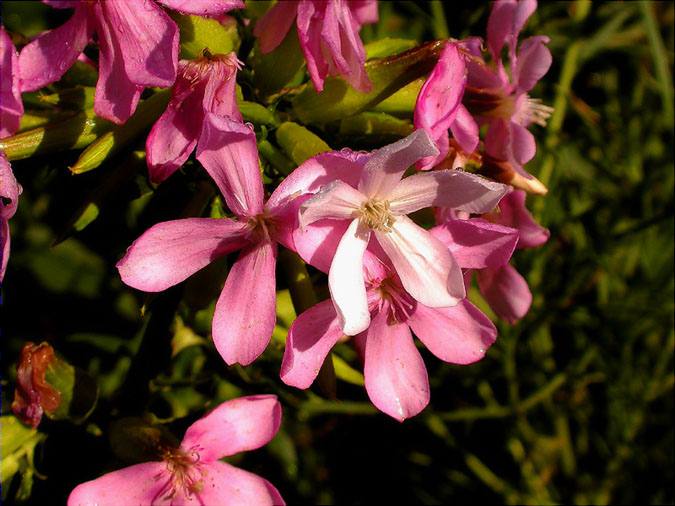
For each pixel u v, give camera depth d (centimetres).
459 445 21
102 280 20
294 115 14
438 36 21
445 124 13
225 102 12
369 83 13
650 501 21
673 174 23
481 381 21
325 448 21
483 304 21
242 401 13
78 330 20
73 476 15
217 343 12
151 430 13
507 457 21
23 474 14
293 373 12
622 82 25
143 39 12
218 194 14
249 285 12
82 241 17
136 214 16
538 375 22
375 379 13
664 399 22
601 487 21
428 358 21
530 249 21
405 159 11
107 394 18
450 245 12
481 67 14
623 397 21
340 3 12
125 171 13
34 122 13
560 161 22
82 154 12
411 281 12
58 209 17
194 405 16
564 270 22
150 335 14
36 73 12
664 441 21
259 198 12
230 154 11
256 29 13
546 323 22
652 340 22
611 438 21
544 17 23
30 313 20
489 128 14
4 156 12
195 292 14
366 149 14
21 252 20
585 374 21
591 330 22
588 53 23
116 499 13
